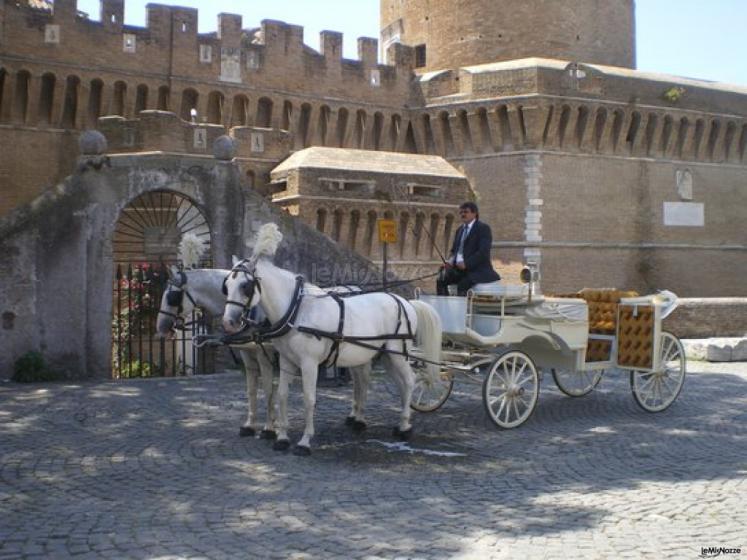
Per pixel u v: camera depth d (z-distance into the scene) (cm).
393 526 714
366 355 1080
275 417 1185
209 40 3481
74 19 3225
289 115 3697
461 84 3834
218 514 752
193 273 1123
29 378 1566
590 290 1404
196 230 1909
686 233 4028
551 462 973
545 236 3644
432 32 4325
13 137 3181
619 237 3841
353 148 3872
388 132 3925
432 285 3422
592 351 1402
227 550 653
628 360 1312
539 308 1209
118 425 1173
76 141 3284
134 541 675
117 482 867
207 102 3497
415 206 3347
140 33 3350
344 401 1420
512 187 3684
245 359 1115
